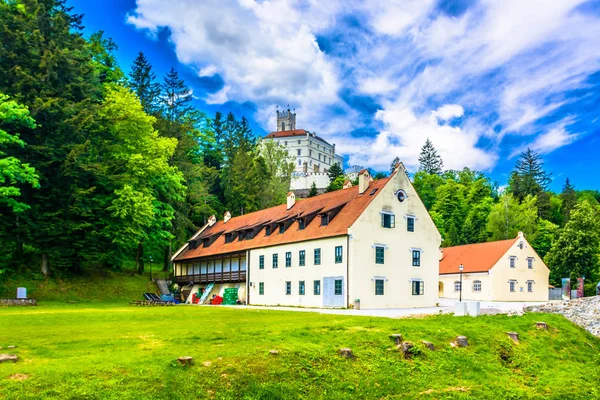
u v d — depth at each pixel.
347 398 14.90
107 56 58.12
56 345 15.87
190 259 56.97
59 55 40.91
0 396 11.00
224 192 78.00
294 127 179.75
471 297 55.75
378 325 21.28
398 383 16.33
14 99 38.22
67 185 41.34
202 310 32.47
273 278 44.75
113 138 47.41
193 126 75.81
